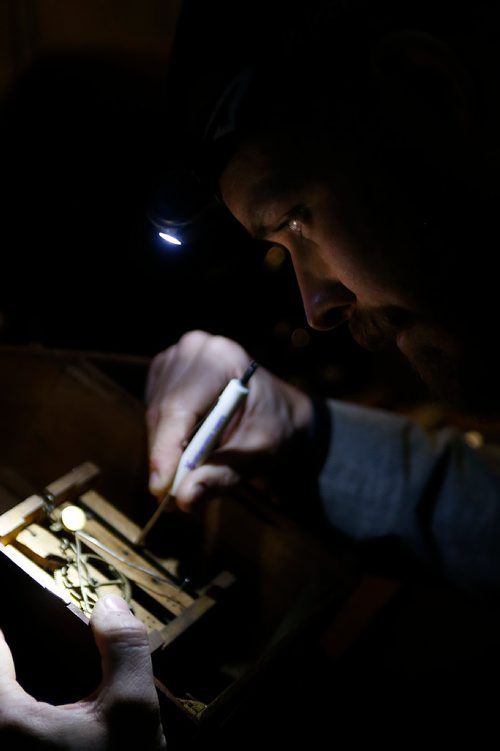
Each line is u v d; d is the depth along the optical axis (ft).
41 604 1.99
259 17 1.87
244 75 1.87
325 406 2.98
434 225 1.93
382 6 1.82
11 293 3.23
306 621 2.35
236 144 1.93
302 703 2.59
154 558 2.46
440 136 1.84
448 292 2.01
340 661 2.81
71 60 3.24
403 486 2.94
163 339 3.44
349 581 2.51
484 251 1.95
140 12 3.25
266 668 2.17
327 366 3.74
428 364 2.21
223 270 3.43
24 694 1.90
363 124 1.85
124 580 2.27
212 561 2.55
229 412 2.41
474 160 1.86
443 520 2.97
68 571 2.18
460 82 1.79
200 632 2.32
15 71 3.18
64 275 3.32
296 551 2.57
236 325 3.53
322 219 1.96
